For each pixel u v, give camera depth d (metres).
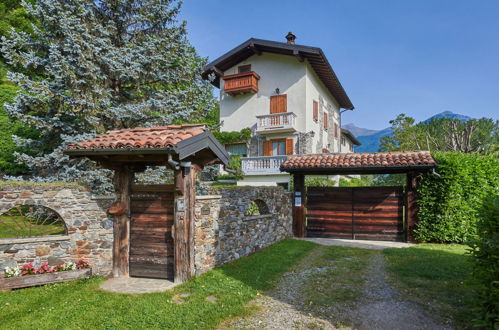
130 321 4.21
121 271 6.29
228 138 20.70
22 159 9.79
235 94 21.20
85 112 9.88
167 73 11.88
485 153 15.38
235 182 19.38
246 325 4.16
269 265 7.07
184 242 5.80
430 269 6.48
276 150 20.02
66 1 9.95
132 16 11.53
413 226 10.37
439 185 9.97
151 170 11.17
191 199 6.00
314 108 20.62
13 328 4.03
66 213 6.20
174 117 11.65
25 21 18.94
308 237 11.73
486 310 3.54
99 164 6.07
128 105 10.52
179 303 4.87
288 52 19.22
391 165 9.88
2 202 5.71
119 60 10.33
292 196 11.99
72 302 4.89
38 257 5.93
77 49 9.20
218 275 6.25
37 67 9.97
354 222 11.30
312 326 4.12
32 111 10.02
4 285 5.35
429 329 4.01
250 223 8.52
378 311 4.58
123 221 6.35
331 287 5.64
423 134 24.91
